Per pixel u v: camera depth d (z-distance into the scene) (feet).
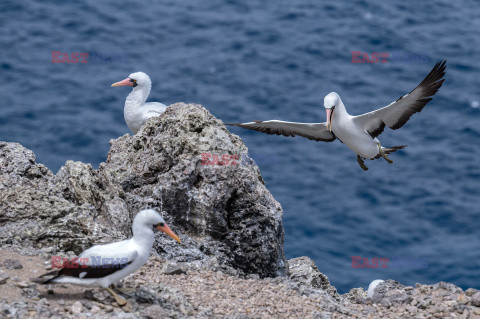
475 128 158.40
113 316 41.81
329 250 120.26
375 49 191.72
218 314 47.09
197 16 203.21
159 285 49.01
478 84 176.24
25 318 39.99
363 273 114.21
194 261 55.83
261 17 204.54
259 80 173.58
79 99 156.97
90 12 198.18
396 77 178.50
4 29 184.14
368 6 212.64
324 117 160.76
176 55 182.91
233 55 184.55
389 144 152.15
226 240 58.29
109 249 42.29
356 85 174.29
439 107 165.89
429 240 124.57
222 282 53.36
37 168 60.34
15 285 43.91
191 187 59.21
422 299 55.16
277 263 59.16
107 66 173.27
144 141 64.08
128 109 78.07
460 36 198.80
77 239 52.06
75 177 58.70
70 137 142.92
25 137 141.49
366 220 128.88
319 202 132.77
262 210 58.90
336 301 55.62
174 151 61.16
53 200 54.54
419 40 196.03
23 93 157.38
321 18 205.67
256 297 51.52
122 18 198.18
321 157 145.59
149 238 42.73
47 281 41.70
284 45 190.70
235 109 161.38
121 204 57.93
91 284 42.16
